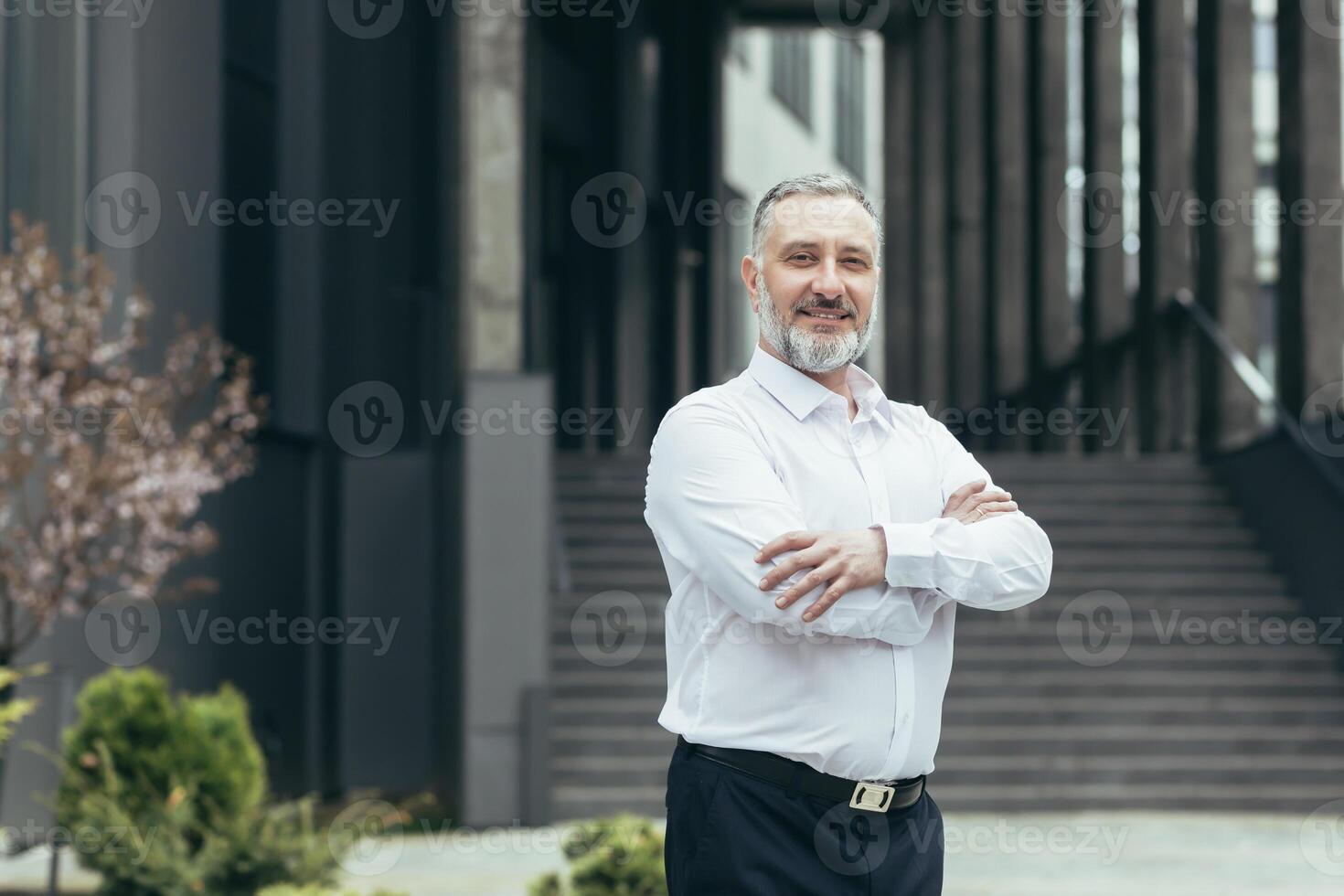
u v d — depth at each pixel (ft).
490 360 40.22
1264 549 47.52
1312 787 39.60
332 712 48.49
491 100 40.60
